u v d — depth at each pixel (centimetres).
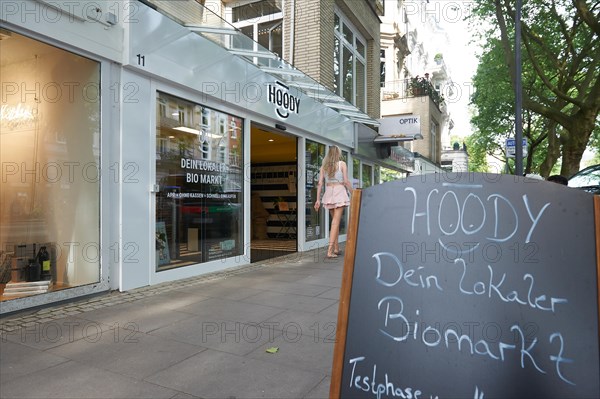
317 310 436
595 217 181
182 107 591
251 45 709
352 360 195
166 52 539
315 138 997
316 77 1006
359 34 1424
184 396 252
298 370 290
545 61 1689
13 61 500
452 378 179
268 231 1237
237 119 711
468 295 187
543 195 189
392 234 204
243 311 430
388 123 1460
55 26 419
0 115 525
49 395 249
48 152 498
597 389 165
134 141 505
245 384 268
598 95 1296
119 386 263
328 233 1062
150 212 528
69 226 487
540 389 170
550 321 175
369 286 201
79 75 480
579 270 178
